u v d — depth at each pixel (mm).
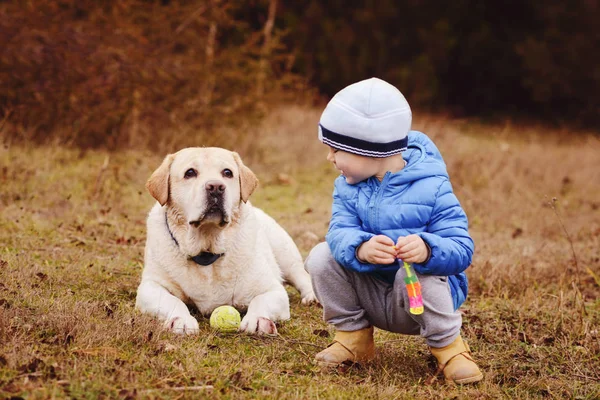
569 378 3604
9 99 9648
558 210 9000
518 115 22344
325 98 19016
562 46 21062
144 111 10453
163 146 10250
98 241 5879
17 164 7766
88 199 7277
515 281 5449
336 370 3408
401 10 21359
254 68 12422
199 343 3551
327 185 9953
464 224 3260
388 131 3186
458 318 3346
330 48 19953
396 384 3340
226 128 11656
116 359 3146
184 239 4086
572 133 18281
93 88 9852
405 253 3068
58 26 10156
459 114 21734
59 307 3795
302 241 6516
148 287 4070
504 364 3729
